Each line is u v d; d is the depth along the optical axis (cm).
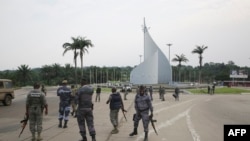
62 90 1223
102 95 4344
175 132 1177
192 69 16688
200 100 3428
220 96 4441
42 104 955
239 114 1939
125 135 1084
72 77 10862
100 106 2372
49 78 11288
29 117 949
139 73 8094
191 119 1623
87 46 6662
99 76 13350
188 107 2438
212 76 15762
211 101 3269
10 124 1335
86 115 923
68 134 1070
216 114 1927
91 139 990
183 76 16138
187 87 7206
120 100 1151
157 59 8006
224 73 15212
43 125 1288
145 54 8769
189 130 1232
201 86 7956
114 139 1009
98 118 1573
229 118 1702
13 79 8694
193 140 1020
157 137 1062
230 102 3141
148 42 8712
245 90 6219
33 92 948
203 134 1138
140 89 1007
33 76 10194
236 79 13525
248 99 3691
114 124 1132
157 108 2325
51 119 1516
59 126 1230
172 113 1942
